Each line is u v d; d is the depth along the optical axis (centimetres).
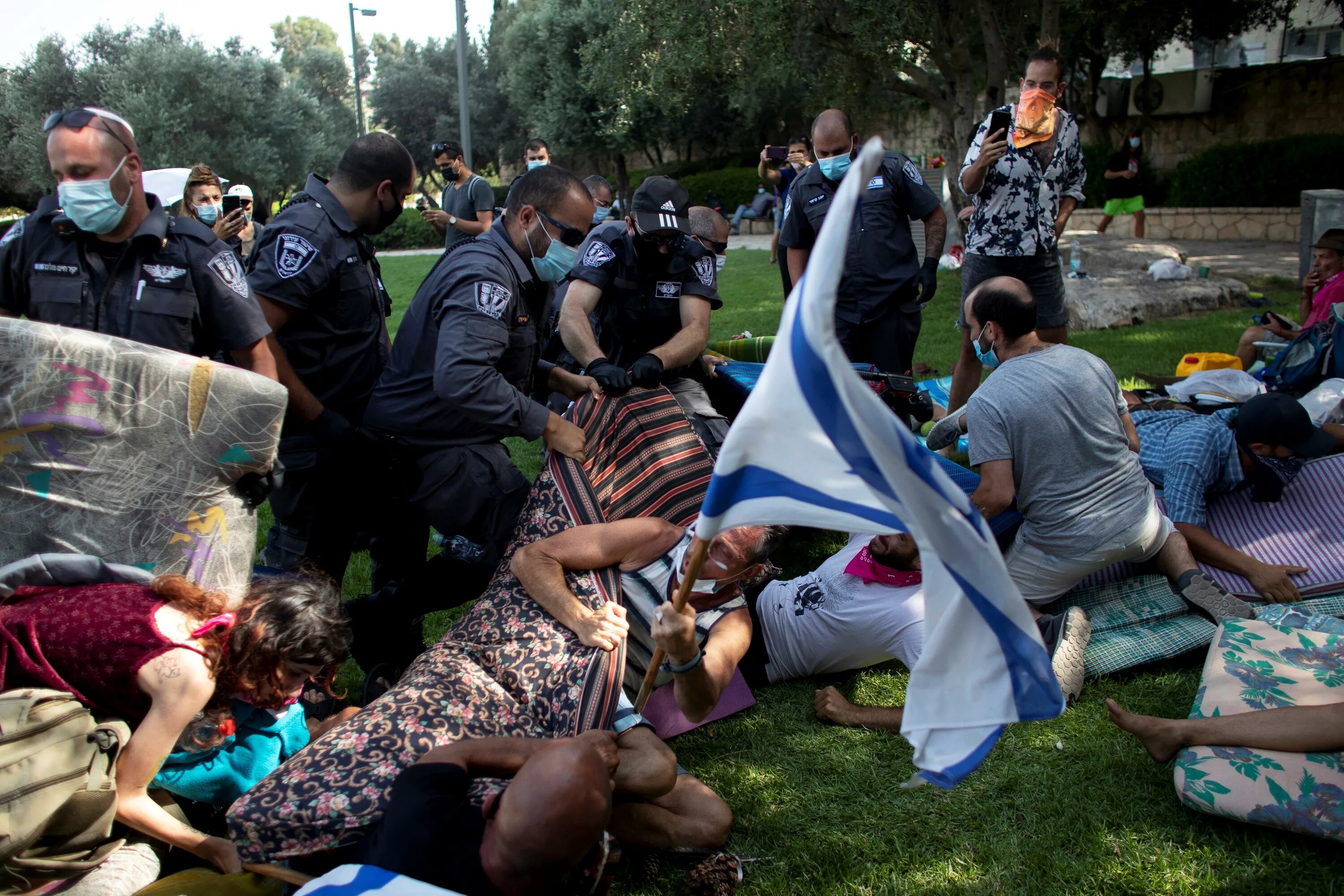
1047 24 1181
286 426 345
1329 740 272
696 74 1493
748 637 309
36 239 288
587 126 2788
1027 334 368
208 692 249
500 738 252
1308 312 623
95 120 271
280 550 367
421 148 3741
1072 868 266
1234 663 313
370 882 208
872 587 344
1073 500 354
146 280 288
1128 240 1270
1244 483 396
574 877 234
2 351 253
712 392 487
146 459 266
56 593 254
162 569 271
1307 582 368
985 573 201
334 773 250
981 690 207
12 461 258
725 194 2706
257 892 246
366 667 376
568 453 340
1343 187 1584
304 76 4081
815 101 1614
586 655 290
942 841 280
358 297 360
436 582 378
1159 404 487
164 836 256
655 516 342
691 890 264
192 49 2748
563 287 521
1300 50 2264
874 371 463
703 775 315
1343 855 263
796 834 287
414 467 358
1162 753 290
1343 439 438
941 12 1353
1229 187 1686
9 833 218
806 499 209
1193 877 260
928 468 192
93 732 236
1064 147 559
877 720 332
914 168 552
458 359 327
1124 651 348
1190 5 1778
